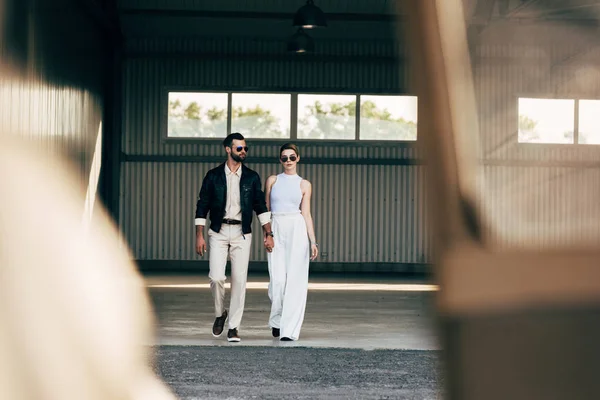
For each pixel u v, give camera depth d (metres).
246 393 6.41
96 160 20.53
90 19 19.69
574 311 1.30
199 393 6.38
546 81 1.26
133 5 22.45
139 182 23.42
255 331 10.41
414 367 7.68
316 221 23.75
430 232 1.42
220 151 23.62
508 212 1.33
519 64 1.29
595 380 1.30
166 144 23.52
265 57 23.64
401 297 15.90
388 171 23.81
